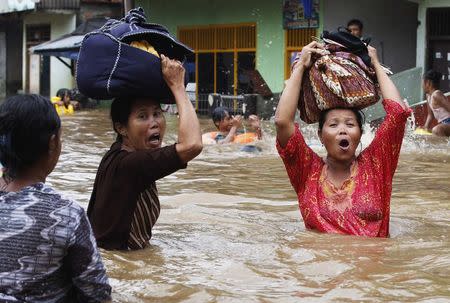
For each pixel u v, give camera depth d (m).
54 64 30.75
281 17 22.52
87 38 4.53
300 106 5.35
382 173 5.20
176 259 4.46
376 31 21.62
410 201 6.85
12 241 3.11
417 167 9.79
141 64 4.45
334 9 21.42
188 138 4.42
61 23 30.06
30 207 3.15
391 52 21.77
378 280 3.98
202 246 4.83
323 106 5.18
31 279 3.11
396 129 5.21
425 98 18.38
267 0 22.88
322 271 4.19
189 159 4.48
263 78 23.14
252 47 23.56
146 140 4.70
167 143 13.48
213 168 9.45
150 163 4.49
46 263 3.12
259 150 11.34
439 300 3.63
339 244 4.80
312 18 21.70
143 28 4.62
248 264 4.34
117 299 3.67
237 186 7.83
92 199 4.85
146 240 4.79
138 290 3.82
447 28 19.34
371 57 5.39
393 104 5.24
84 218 3.22
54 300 3.19
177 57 4.86
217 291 3.81
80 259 3.18
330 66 5.15
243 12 23.72
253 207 6.49
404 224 5.64
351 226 5.11
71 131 16.09
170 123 17.86
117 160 4.64
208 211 6.22
